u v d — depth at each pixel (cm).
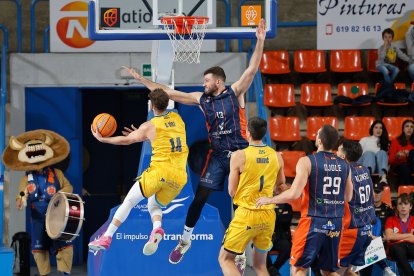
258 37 1304
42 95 2209
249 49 2217
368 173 1500
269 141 1869
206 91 1314
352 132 2181
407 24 2281
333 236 1341
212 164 1324
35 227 1845
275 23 1408
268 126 1981
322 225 1330
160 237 1284
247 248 1995
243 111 1330
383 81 2234
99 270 1505
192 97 1332
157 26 1482
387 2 2277
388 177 2123
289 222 1803
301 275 1355
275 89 2236
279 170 1342
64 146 1936
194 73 2181
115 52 2186
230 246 1326
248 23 1427
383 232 1783
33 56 2181
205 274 1491
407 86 2325
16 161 1903
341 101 2203
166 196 1302
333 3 2280
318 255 1370
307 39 2425
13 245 1892
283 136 2159
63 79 2181
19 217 2136
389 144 2116
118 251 1491
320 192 1330
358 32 2280
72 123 2214
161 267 1491
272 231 1340
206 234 1497
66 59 2183
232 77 2186
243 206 1312
